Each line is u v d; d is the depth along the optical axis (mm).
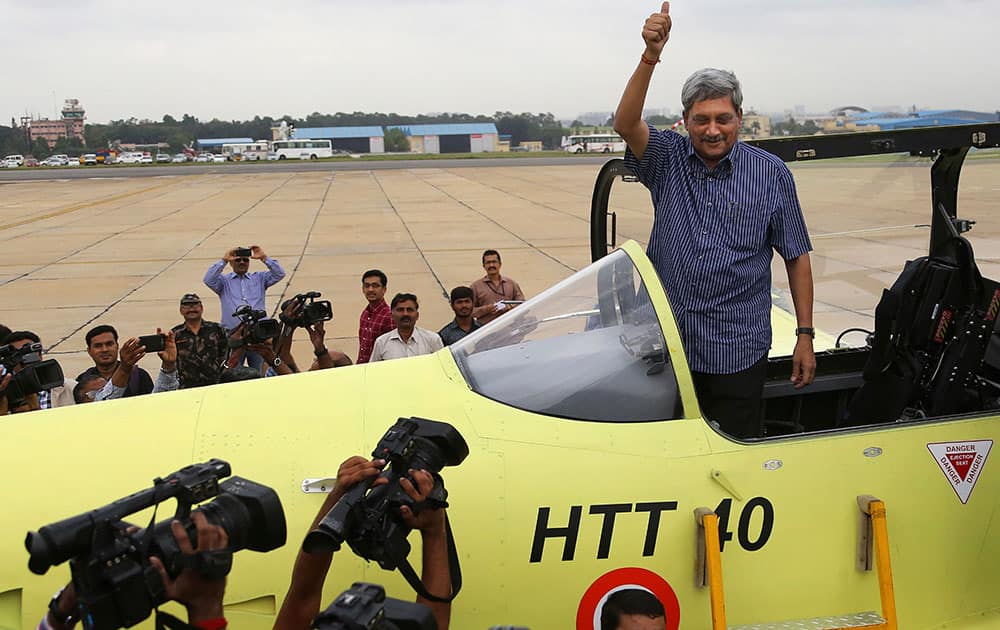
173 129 179375
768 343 3137
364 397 2986
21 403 4297
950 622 2996
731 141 2965
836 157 3547
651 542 2730
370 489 1899
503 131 172000
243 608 2615
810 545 2822
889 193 4121
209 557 1525
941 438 2965
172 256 17156
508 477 2732
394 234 19859
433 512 2016
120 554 1475
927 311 3531
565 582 2717
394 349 6152
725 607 2771
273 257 16609
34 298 13031
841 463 2867
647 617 2441
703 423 2844
